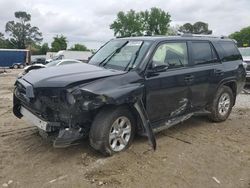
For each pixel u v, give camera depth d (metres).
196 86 6.71
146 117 5.55
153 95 5.85
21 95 5.74
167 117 6.29
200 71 6.78
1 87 16.33
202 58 7.00
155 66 5.82
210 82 7.08
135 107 5.47
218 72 7.25
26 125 7.21
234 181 4.81
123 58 6.11
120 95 5.21
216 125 7.46
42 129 5.22
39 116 5.38
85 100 4.97
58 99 5.00
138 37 6.61
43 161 5.29
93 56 6.86
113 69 5.86
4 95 12.53
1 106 9.69
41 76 5.42
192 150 5.87
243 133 6.94
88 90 4.98
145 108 5.79
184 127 7.23
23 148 5.80
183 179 4.80
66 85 4.97
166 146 6.02
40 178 4.76
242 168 5.23
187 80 6.45
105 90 5.12
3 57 54.56
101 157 5.39
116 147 5.49
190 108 6.76
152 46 6.02
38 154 5.54
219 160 5.48
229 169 5.18
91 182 4.64
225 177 4.92
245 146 6.17
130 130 5.66
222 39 7.84
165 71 6.09
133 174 4.88
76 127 5.14
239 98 11.59
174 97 6.26
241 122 7.81
